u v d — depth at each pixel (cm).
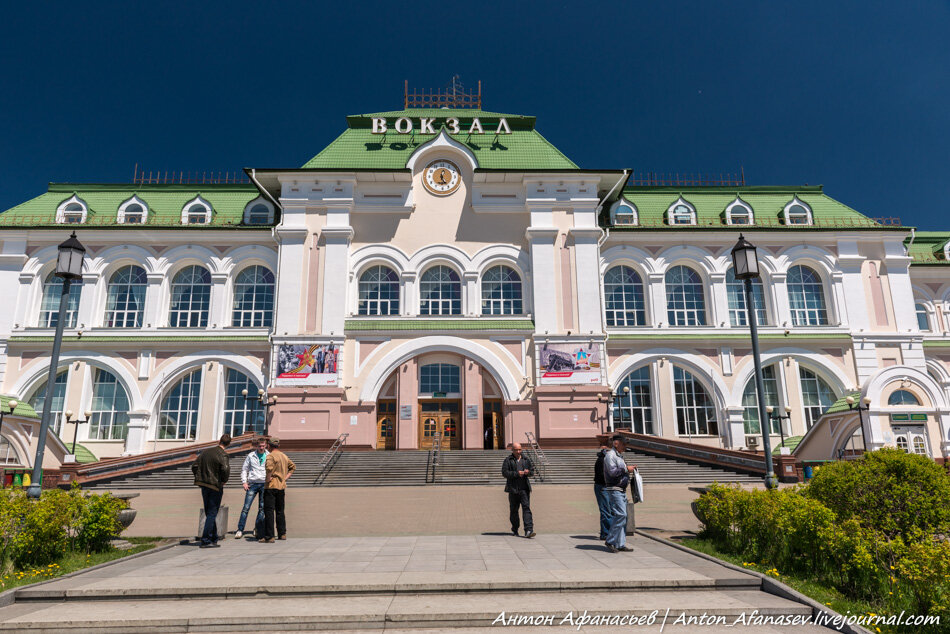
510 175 3706
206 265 3697
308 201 3625
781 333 3669
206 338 3519
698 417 3594
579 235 3641
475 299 3612
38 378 3450
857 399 3042
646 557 1012
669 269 3869
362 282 3666
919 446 2839
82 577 889
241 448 3066
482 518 1577
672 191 4147
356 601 781
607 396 3406
